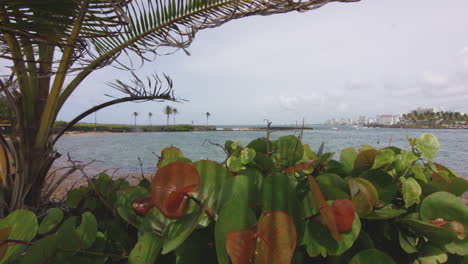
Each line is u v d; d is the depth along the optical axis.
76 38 1.77
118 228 0.75
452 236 0.65
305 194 0.69
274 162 0.97
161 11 2.05
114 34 1.84
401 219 0.71
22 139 2.07
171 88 2.44
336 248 0.57
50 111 2.16
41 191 2.21
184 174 0.55
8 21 1.50
